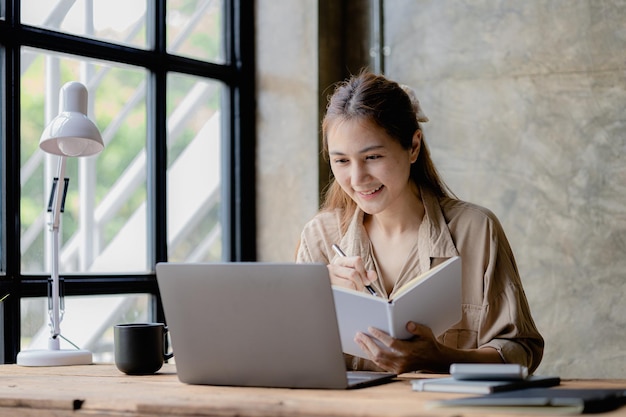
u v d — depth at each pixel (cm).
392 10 414
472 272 234
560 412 136
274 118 412
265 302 175
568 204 372
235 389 178
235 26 414
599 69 368
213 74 401
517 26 384
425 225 239
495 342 219
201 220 402
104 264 363
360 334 195
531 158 380
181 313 186
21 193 328
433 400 152
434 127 402
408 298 188
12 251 316
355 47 421
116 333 215
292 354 175
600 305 365
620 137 364
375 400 154
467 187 393
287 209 407
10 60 319
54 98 341
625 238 361
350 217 253
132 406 159
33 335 324
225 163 412
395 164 226
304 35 406
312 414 145
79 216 356
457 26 397
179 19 390
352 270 219
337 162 230
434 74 403
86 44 346
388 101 226
